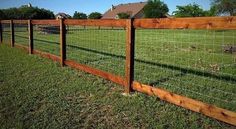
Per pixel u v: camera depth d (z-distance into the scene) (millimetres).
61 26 7578
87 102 4723
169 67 7301
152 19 4531
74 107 4488
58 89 5449
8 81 6055
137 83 5109
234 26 3346
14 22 11883
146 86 4926
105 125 3830
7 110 4324
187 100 4152
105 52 10398
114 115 4156
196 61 8430
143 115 4113
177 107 4383
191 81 5801
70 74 6699
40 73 6812
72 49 11234
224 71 6816
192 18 3867
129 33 5020
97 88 5500
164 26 4332
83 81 6023
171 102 4453
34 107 4457
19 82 5965
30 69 7277
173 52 10906
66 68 7406
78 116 4121
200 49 11367
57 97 4973
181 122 3842
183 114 4117
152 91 4820
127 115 4137
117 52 10422
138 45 13734
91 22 6207
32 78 6309
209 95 4902
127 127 3764
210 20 3631
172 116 4039
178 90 5191
